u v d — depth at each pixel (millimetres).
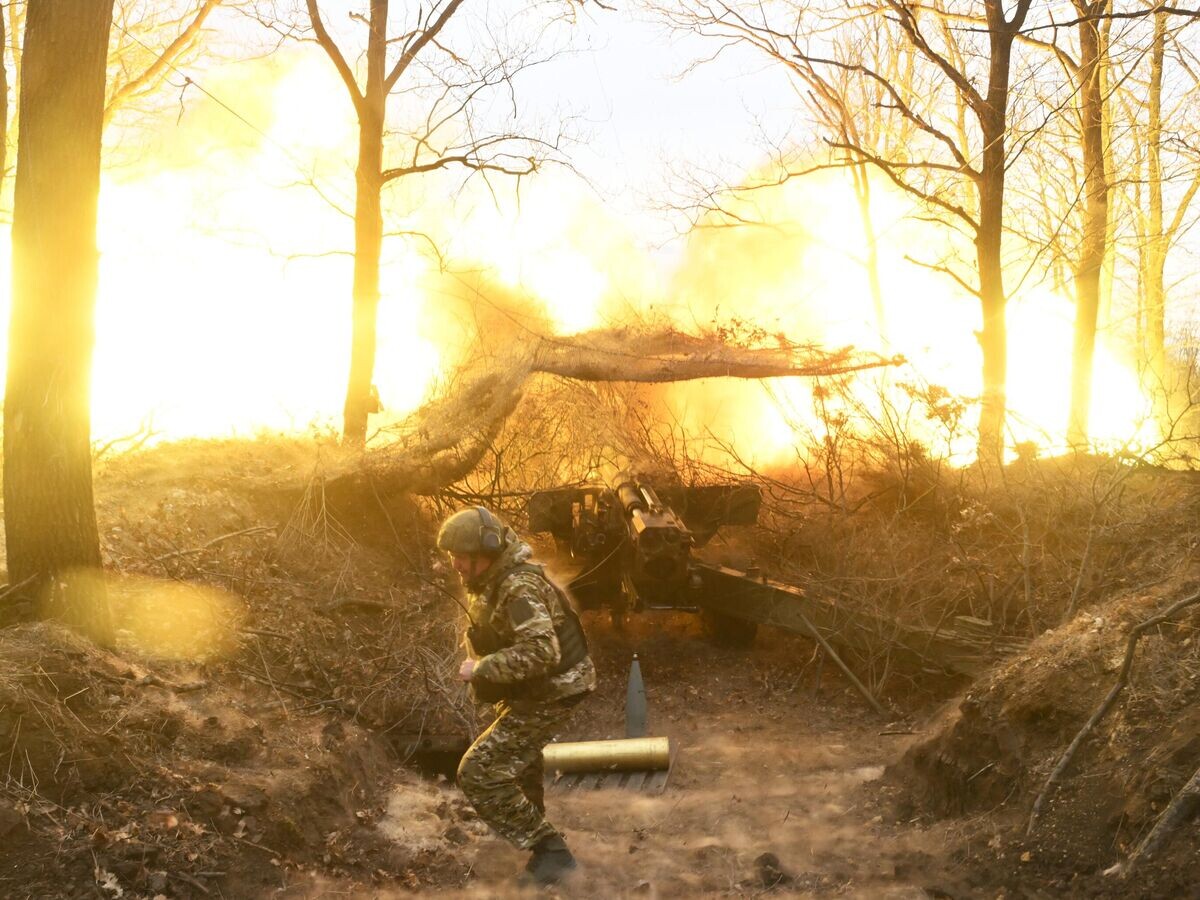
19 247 5574
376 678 7113
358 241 11938
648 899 4680
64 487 5609
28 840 4172
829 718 8312
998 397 11383
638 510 9414
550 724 4844
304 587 8164
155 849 4301
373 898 4598
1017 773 5121
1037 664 5582
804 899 4574
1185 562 7391
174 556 7645
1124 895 3961
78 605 5664
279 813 4922
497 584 4742
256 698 6352
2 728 4590
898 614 8414
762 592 9164
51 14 5488
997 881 4453
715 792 6531
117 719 5043
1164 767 4387
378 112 11891
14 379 5594
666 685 9242
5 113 9789
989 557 8992
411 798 5918
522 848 4887
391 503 10172
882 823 5672
